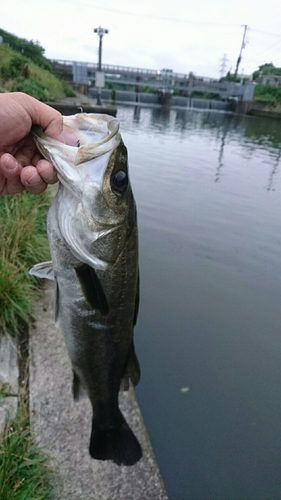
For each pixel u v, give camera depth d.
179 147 16.05
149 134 19.50
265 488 2.48
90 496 1.90
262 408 3.15
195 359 3.61
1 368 2.59
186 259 5.66
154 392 3.16
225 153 15.61
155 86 45.38
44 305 3.28
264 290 5.05
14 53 22.23
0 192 1.76
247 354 3.78
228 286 5.04
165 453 2.63
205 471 2.55
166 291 4.72
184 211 7.72
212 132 23.47
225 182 10.50
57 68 35.38
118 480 2.00
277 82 54.78
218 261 5.71
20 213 4.01
